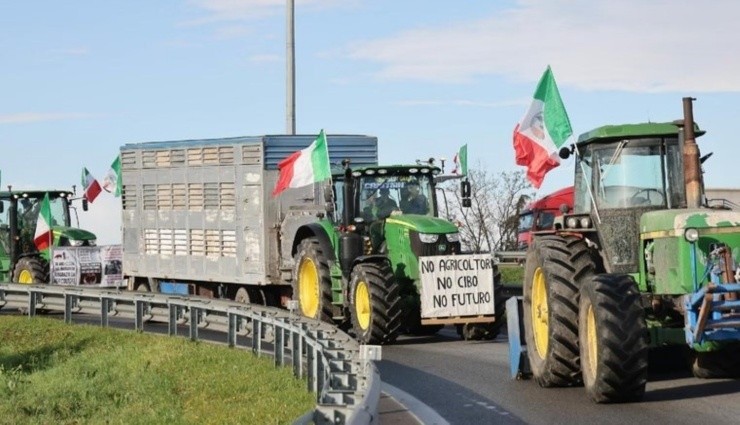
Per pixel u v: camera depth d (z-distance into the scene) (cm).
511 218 4791
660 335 1277
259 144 2491
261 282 2488
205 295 2742
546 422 1163
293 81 2816
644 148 1398
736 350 1338
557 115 1502
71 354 2247
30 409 1598
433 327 2169
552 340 1345
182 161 2741
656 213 1313
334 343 1381
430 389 1441
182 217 2747
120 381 1747
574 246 1379
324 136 2141
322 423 954
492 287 1952
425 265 1938
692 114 1350
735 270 1225
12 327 2614
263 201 2483
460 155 2195
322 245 2144
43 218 3189
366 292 1956
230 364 1783
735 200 3431
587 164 1438
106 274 3141
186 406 1495
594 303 1227
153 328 2514
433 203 2130
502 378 1516
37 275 3194
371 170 2100
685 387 1322
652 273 1326
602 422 1141
